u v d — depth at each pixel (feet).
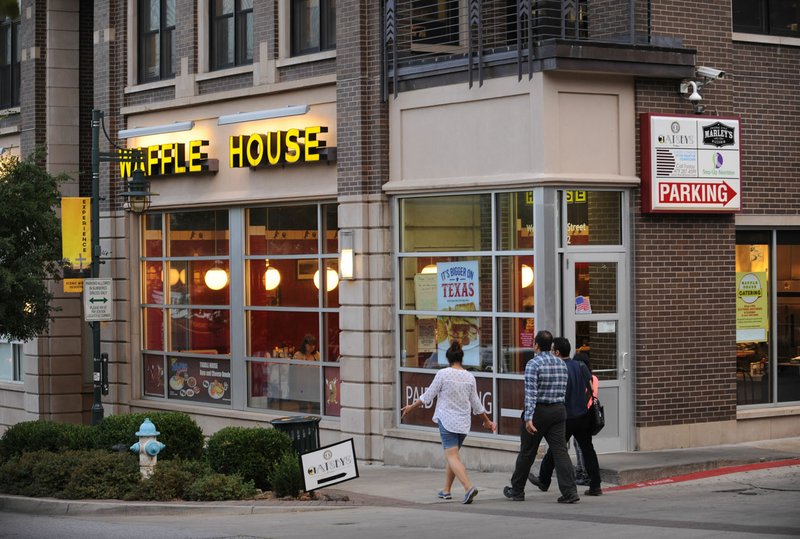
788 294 68.90
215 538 44.24
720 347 64.64
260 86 78.13
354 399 70.69
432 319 67.21
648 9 63.05
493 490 56.39
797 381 68.95
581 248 61.16
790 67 68.69
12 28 104.42
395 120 68.59
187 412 84.94
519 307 62.18
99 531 47.55
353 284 70.59
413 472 65.16
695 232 63.93
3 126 104.42
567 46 59.47
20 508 58.08
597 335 61.67
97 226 72.49
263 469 57.93
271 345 79.51
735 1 67.56
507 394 62.69
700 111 63.93
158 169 85.92
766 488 53.57
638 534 41.29
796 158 68.80
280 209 78.43
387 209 69.41
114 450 62.69
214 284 83.92
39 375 97.14
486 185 62.85
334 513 51.47
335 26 74.33
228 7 82.94
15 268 76.95
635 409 62.03
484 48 65.57
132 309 90.17
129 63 90.12
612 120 61.93
